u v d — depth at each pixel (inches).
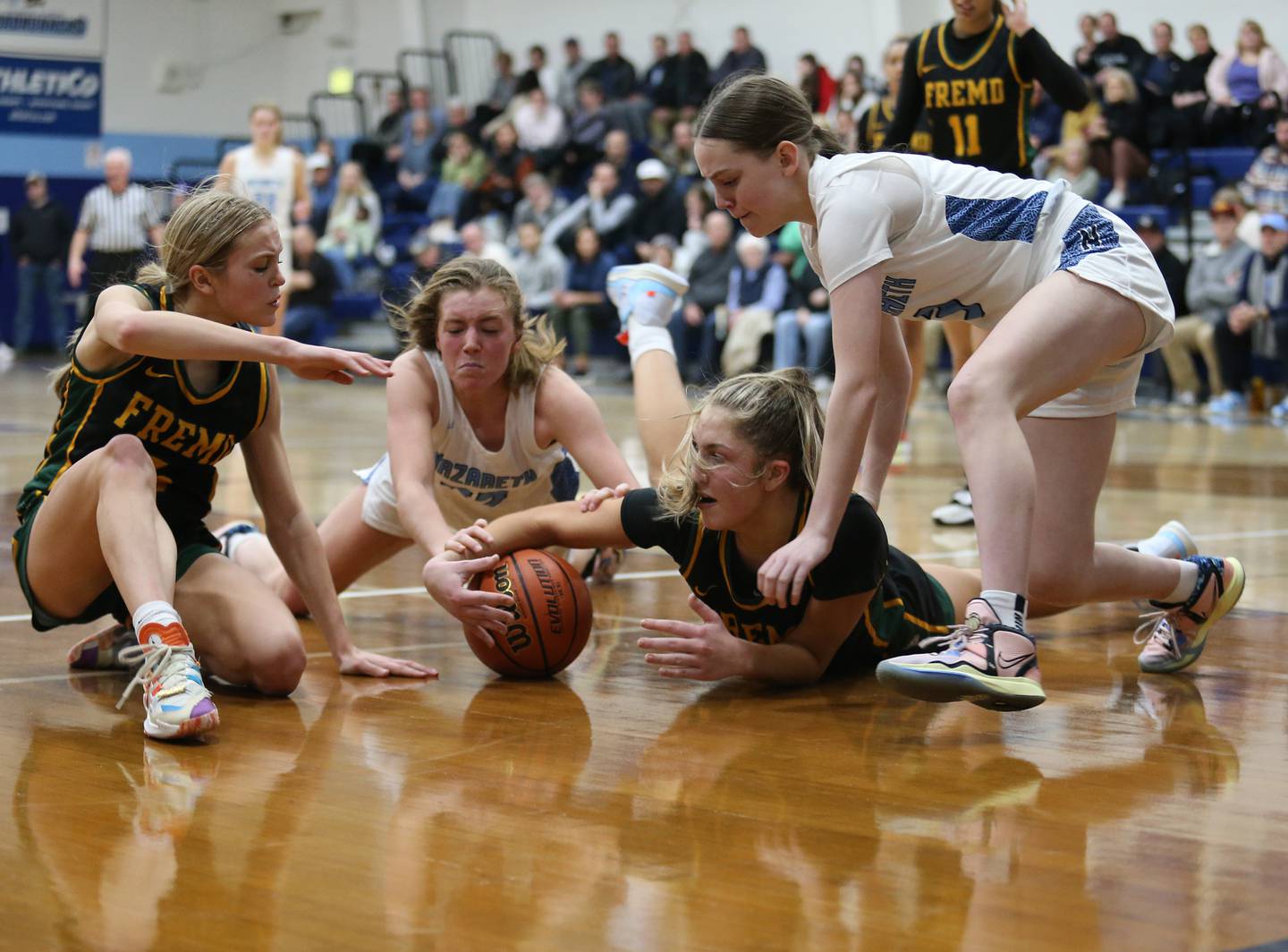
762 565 109.2
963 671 100.5
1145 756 98.9
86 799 86.4
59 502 111.8
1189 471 307.3
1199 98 529.3
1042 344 108.0
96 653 126.0
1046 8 612.4
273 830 80.5
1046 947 65.0
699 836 80.5
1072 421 118.6
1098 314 110.0
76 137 790.5
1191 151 529.7
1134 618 154.4
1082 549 120.4
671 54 692.7
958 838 80.5
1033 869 75.5
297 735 103.1
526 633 120.9
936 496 262.2
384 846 78.0
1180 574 124.3
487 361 128.3
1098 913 69.2
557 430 135.7
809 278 528.7
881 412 129.4
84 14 786.8
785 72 691.4
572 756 98.0
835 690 120.8
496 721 108.3
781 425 111.0
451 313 127.5
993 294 114.7
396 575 184.5
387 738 102.6
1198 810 86.3
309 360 108.0
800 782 92.0
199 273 111.7
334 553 151.6
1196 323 476.1
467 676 125.8
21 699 114.5
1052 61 212.8
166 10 813.2
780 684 122.9
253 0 845.8
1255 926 67.7
